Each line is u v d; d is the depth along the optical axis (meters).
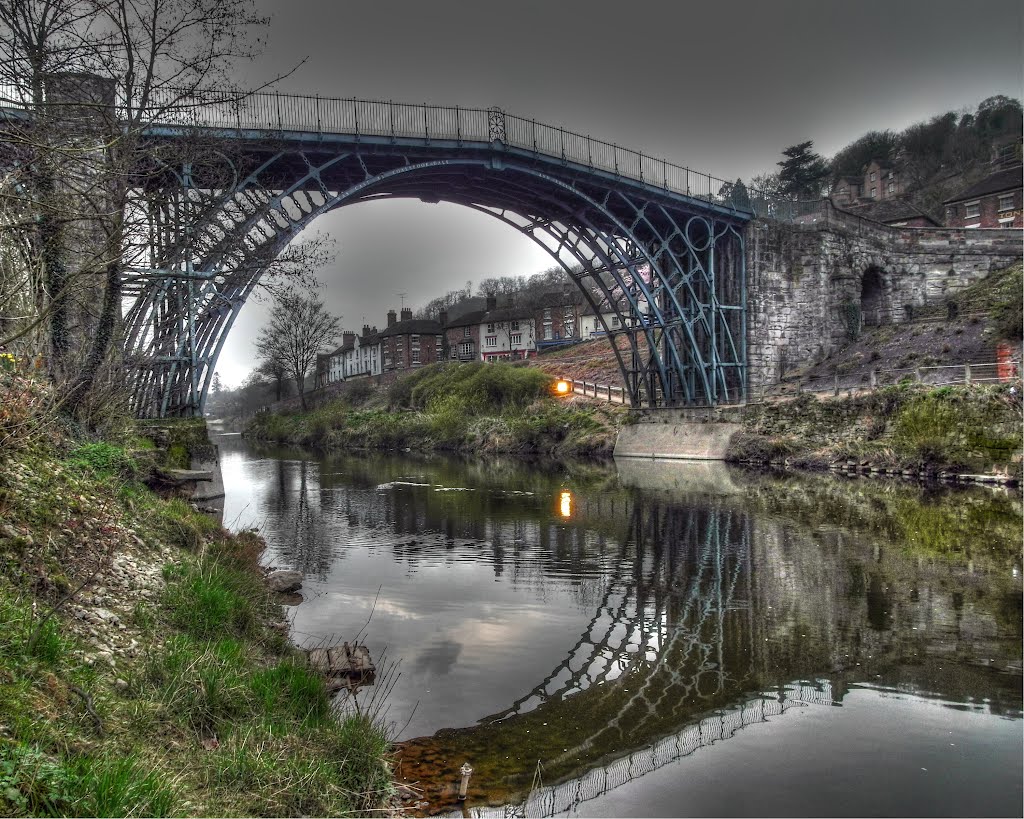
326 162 21.64
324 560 12.37
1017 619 8.81
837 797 4.85
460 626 8.69
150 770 3.59
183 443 17.12
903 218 48.84
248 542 11.70
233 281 17.92
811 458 26.67
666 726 5.99
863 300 38.09
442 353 85.69
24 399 7.23
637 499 19.86
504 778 5.10
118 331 12.27
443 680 6.96
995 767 5.28
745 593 10.16
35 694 3.73
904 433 23.61
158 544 7.94
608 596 10.06
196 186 16.78
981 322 30.17
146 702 4.50
